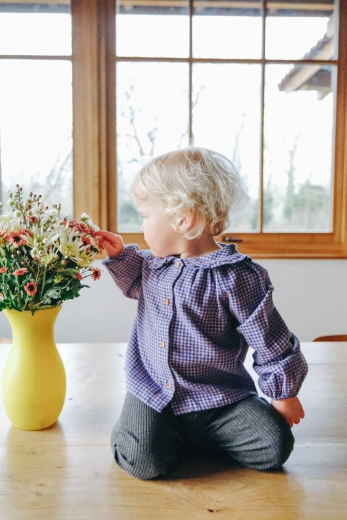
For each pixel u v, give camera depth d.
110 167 2.21
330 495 0.73
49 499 0.71
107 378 1.17
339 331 2.29
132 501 0.71
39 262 0.82
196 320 0.85
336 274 2.25
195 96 2.22
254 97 2.24
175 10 2.17
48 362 0.91
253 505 0.70
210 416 0.84
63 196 2.24
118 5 2.15
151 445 0.76
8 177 2.22
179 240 0.90
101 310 2.19
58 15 2.14
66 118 2.20
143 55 2.18
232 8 2.19
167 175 0.88
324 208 2.32
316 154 2.30
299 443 0.88
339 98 2.25
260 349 0.83
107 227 2.22
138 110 2.21
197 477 0.78
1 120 2.19
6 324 2.16
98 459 0.83
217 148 2.26
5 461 0.81
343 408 1.02
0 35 2.14
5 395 0.91
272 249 2.29
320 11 2.21
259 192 2.29
